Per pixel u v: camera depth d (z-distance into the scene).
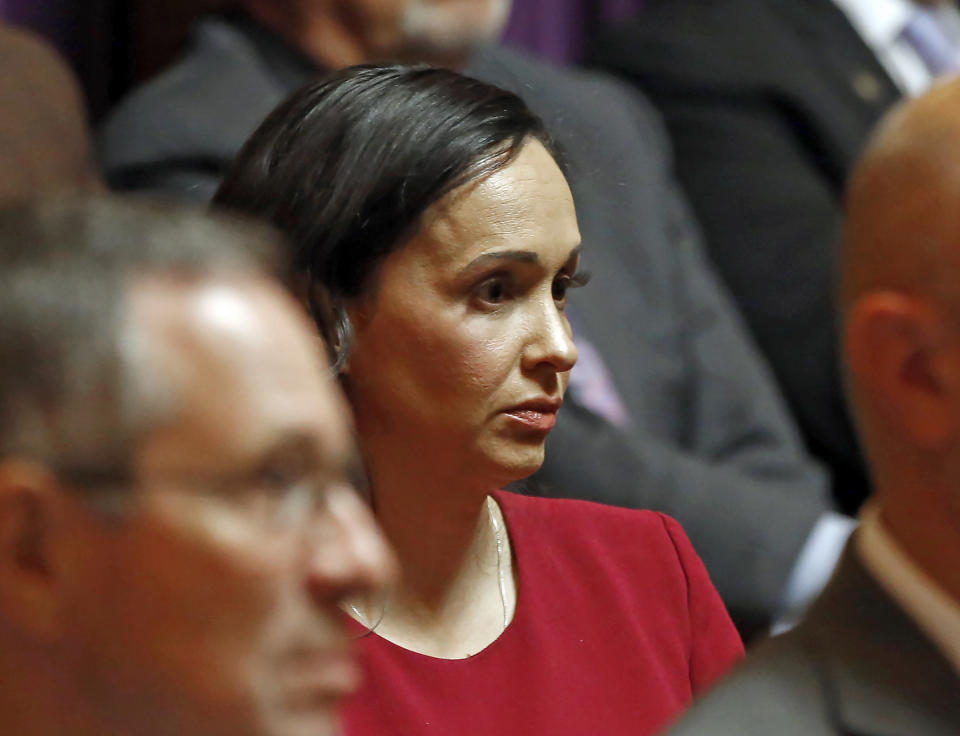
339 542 2.25
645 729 4.34
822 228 9.67
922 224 2.86
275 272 2.29
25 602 2.12
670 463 7.28
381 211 3.77
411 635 4.15
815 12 10.59
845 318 3.06
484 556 4.36
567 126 5.53
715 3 10.64
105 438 2.07
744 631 7.20
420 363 3.81
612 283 8.29
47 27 9.15
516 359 3.83
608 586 4.53
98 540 2.10
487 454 3.87
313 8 7.66
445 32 7.80
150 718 2.15
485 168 3.79
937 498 2.96
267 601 2.17
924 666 3.00
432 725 4.02
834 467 9.52
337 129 3.87
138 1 9.48
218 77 7.41
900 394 2.95
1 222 2.20
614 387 8.01
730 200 9.81
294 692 2.21
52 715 2.16
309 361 2.25
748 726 3.00
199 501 2.12
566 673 4.29
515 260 3.78
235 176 4.00
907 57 10.94
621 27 10.80
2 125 7.14
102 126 8.32
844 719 2.98
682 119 10.09
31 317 2.09
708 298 8.69
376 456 3.95
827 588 3.21
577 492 7.08
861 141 10.07
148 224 2.20
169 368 2.10
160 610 2.12
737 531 7.19
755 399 8.42
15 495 2.08
